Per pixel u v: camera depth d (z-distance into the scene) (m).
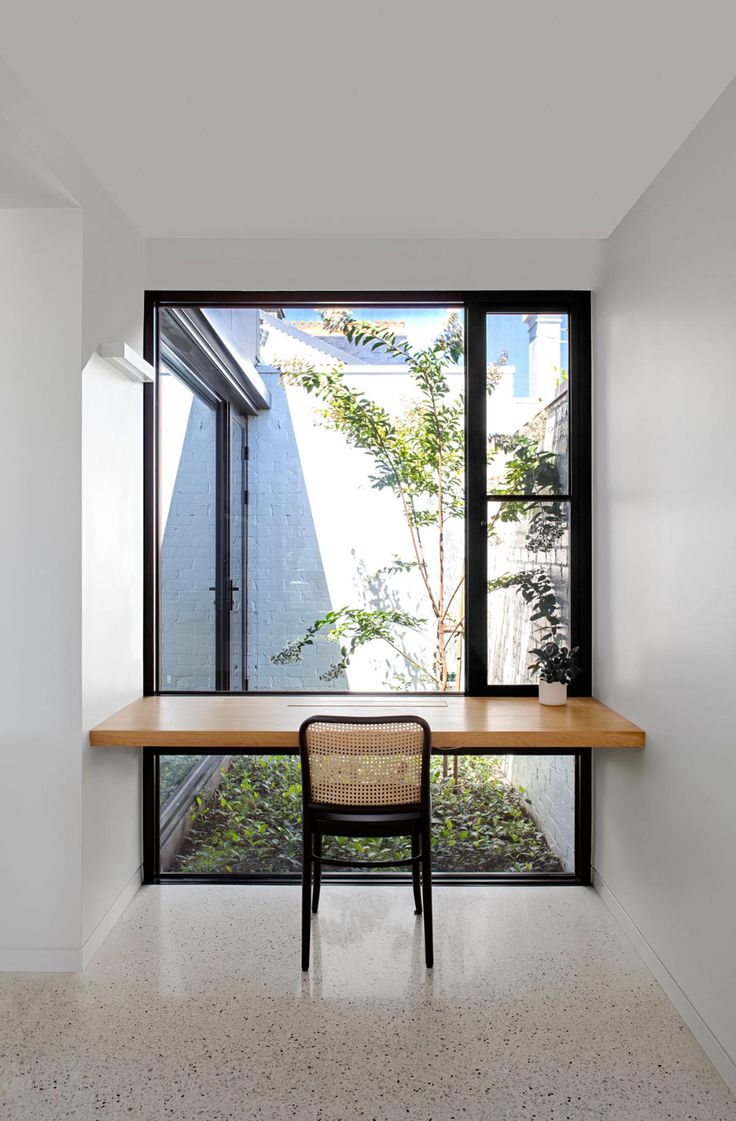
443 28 1.85
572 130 2.30
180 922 2.87
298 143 2.40
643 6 1.76
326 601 3.37
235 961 2.58
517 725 2.72
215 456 3.41
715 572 2.06
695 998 2.18
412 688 3.35
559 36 1.87
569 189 2.68
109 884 2.79
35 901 2.50
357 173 2.60
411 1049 2.12
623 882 2.82
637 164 2.49
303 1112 1.88
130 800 3.04
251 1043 2.14
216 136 2.35
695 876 2.18
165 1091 1.95
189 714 2.88
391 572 3.36
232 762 3.33
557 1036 2.18
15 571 2.48
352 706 3.07
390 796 2.49
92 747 2.61
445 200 2.80
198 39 1.88
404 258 3.21
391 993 2.39
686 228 2.27
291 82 2.07
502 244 3.20
